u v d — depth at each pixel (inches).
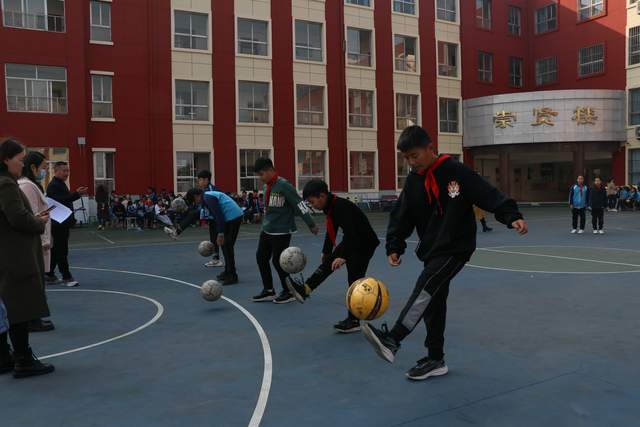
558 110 1359.5
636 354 193.5
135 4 1079.0
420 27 1412.4
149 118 1094.4
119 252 574.2
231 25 1170.0
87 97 1039.6
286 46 1229.7
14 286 181.0
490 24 1547.7
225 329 243.3
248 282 369.4
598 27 1454.2
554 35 1556.3
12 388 173.5
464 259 166.7
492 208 156.3
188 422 143.7
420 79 1413.6
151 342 224.1
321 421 142.3
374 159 1349.7
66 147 1006.4
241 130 1183.6
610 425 135.9
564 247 542.3
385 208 1327.5
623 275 365.4
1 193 178.7
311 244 619.2
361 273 233.8
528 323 240.8
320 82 1273.4
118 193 1064.2
